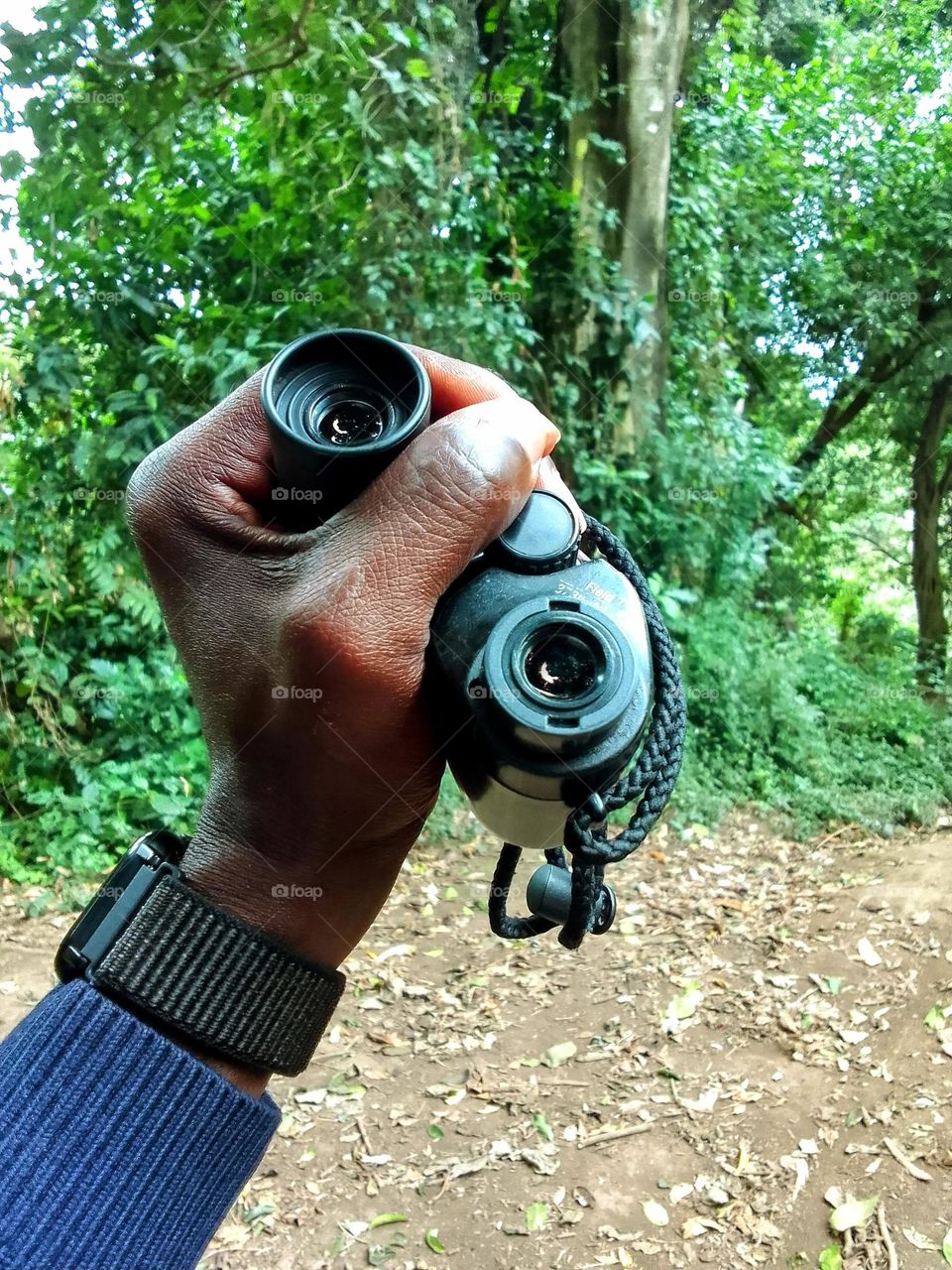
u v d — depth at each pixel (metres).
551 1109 3.74
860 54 11.48
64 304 5.98
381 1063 4.05
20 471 5.86
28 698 5.72
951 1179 3.08
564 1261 3.04
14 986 4.18
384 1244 3.12
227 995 0.79
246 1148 0.77
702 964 4.71
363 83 6.07
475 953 4.85
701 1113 3.65
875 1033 3.95
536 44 8.19
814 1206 3.13
